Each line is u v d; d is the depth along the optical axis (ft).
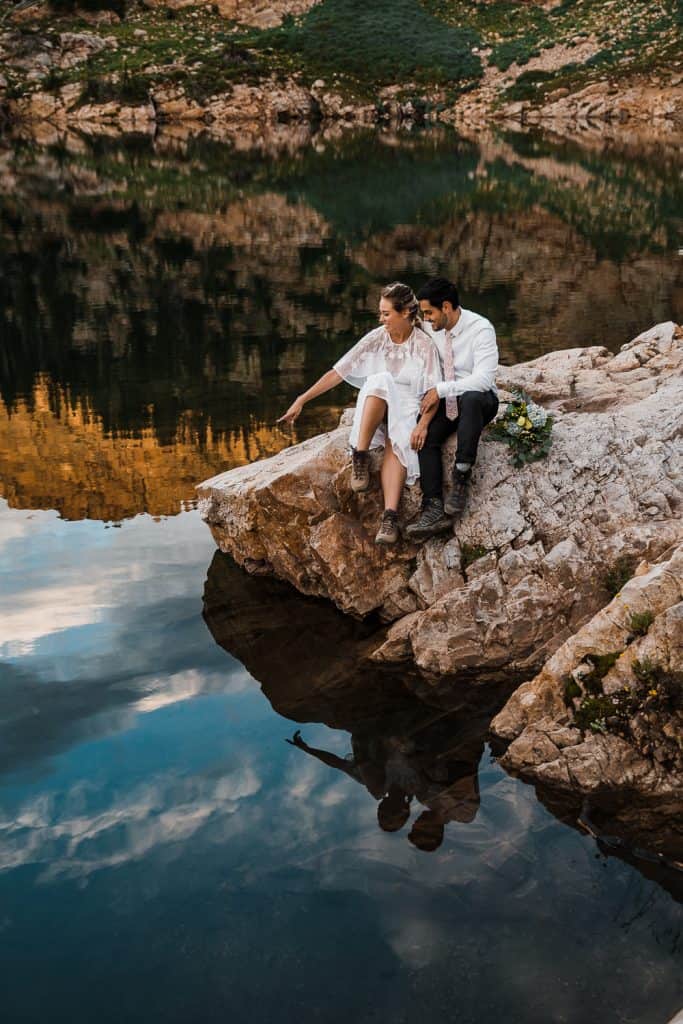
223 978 8.89
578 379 23.12
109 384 32.09
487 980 8.86
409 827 11.01
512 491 16.37
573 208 75.05
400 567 16.66
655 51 184.96
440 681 14.58
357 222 70.13
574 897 9.91
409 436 16.26
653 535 15.53
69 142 134.92
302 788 11.71
